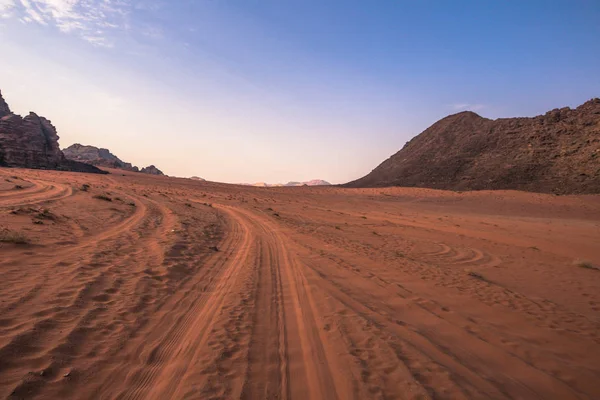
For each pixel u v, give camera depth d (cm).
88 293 626
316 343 520
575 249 1952
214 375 407
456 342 552
